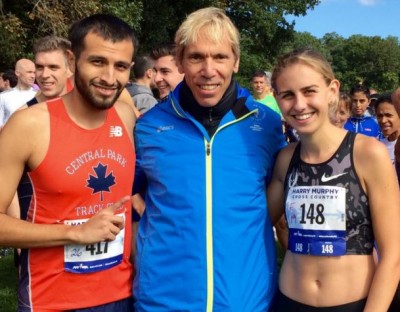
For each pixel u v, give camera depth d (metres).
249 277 2.29
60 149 2.16
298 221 2.22
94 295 2.25
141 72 4.88
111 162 2.26
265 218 2.41
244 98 2.46
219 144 2.35
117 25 2.20
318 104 2.17
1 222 2.11
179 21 21.64
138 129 2.47
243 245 2.30
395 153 2.84
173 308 2.28
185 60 2.36
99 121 2.27
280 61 2.26
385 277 2.08
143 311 2.34
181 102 2.43
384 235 2.11
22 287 2.25
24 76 6.95
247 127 2.43
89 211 2.21
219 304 2.26
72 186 2.17
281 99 2.25
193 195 2.30
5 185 2.11
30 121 2.13
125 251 2.36
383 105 5.04
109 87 2.17
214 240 2.27
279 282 2.36
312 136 2.21
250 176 2.35
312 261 2.20
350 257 2.15
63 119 2.20
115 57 2.16
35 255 2.22
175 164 2.35
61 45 4.02
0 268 5.30
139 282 2.37
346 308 2.14
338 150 2.18
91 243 2.13
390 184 2.11
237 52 2.40
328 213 2.15
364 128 7.02
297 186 2.25
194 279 2.26
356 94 6.98
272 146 2.47
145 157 2.43
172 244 2.30
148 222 2.41
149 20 20.30
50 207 2.18
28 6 14.88
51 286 2.21
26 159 2.14
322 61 2.20
